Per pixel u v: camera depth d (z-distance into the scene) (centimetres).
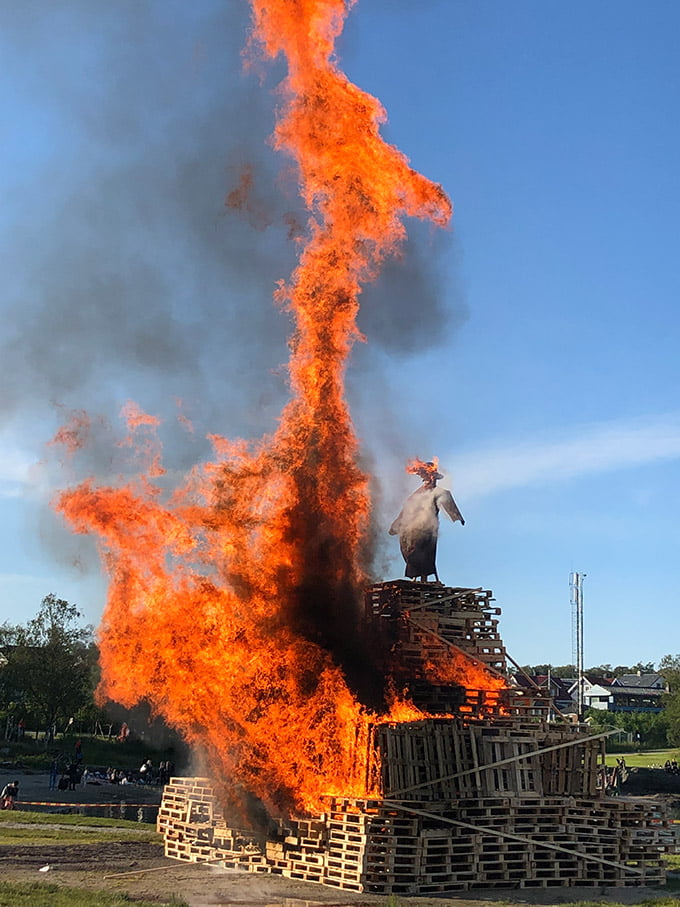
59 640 6669
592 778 2378
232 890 1970
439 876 2116
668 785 5853
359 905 1844
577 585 7250
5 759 5772
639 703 14262
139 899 1808
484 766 2225
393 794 2152
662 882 2281
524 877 2184
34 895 1723
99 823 3105
